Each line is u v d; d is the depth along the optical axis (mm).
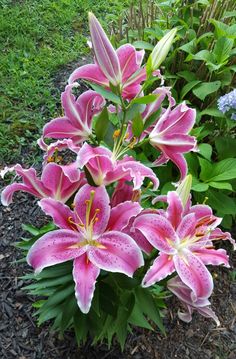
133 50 497
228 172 810
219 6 1000
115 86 502
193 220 508
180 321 764
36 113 1083
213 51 913
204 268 492
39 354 698
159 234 492
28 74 1179
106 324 618
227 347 748
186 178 508
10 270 795
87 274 477
